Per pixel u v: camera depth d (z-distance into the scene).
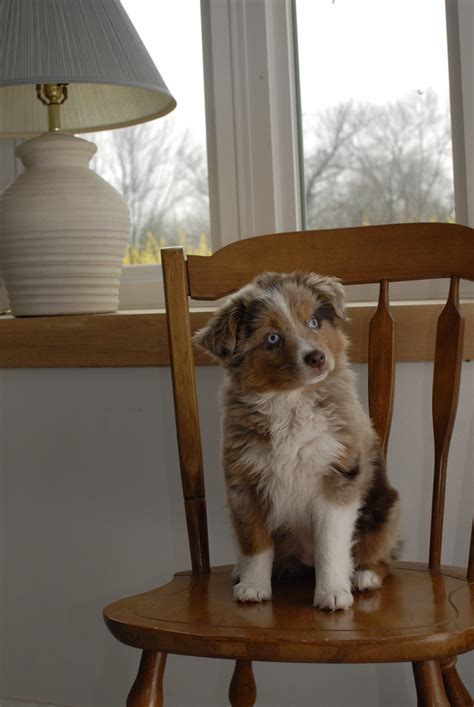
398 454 1.79
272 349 1.32
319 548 1.28
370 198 2.14
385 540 1.38
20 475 2.06
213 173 2.23
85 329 1.91
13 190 1.95
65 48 1.80
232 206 2.20
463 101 1.97
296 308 1.35
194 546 1.50
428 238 1.53
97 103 2.13
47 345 1.94
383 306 1.57
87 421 2.00
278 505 1.32
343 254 1.57
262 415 1.32
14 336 1.96
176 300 1.55
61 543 2.04
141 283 2.30
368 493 1.39
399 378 1.78
